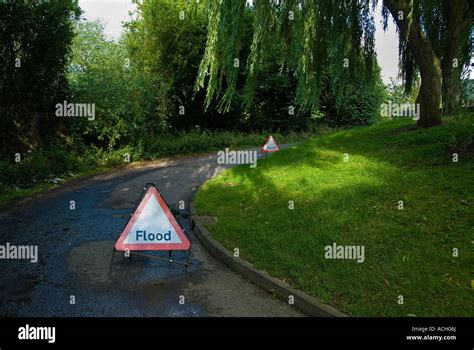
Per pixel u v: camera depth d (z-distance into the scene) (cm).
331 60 1117
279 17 916
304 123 2898
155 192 587
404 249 521
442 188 673
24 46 1241
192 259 614
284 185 903
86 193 1056
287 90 2756
